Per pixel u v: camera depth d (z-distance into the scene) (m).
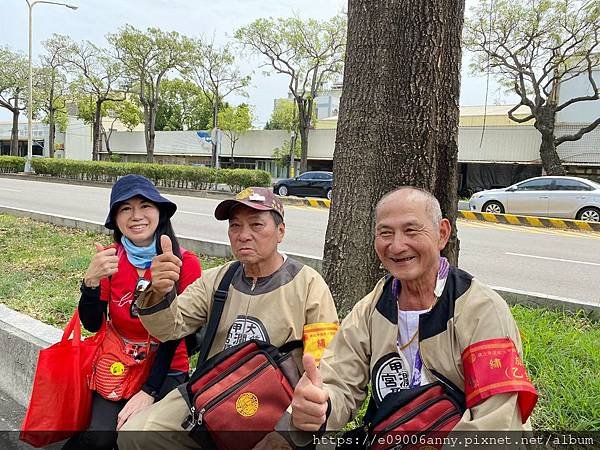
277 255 2.58
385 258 2.10
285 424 2.05
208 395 2.25
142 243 2.79
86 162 29.94
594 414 2.89
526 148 26.95
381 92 3.58
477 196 17.56
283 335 2.45
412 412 1.96
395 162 3.59
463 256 9.77
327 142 34.59
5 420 3.54
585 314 5.11
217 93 35.88
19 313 4.48
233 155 39.66
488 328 1.93
